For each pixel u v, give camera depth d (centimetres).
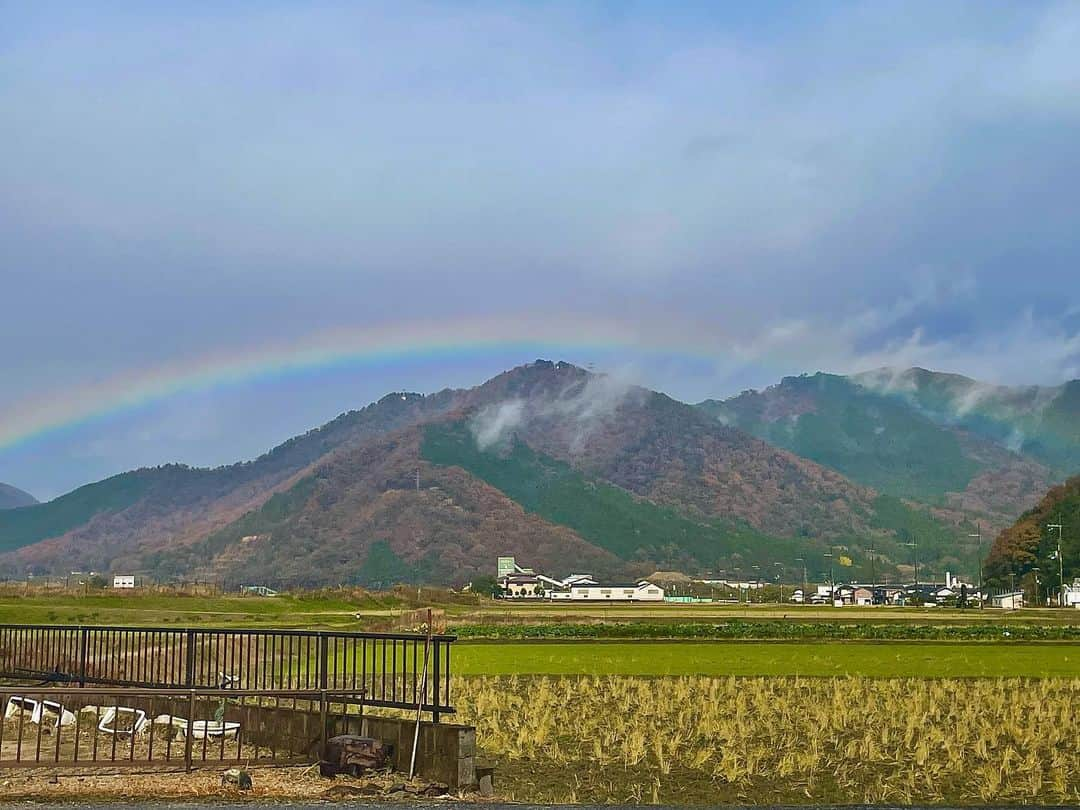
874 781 2047
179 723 2353
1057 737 2564
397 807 1644
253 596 12088
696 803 1817
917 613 14938
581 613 13550
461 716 2848
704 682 3791
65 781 1783
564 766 2191
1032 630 8656
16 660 3023
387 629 7638
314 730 2041
